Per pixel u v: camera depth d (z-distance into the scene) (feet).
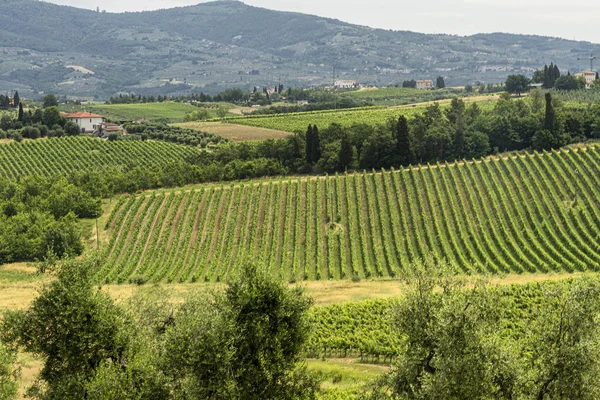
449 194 569.23
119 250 529.45
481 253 482.69
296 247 515.91
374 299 385.50
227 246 527.81
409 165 640.99
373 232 519.19
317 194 590.14
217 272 489.26
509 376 181.37
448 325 180.14
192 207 590.14
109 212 605.73
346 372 286.46
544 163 609.01
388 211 567.59
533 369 187.11
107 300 219.82
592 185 561.43
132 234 549.13
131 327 221.25
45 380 207.92
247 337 201.26
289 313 206.69
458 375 173.99
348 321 353.92
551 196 549.13
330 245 517.55
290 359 207.41
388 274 479.82
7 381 203.92
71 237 529.45
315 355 322.75
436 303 193.77
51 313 208.23
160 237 548.31
